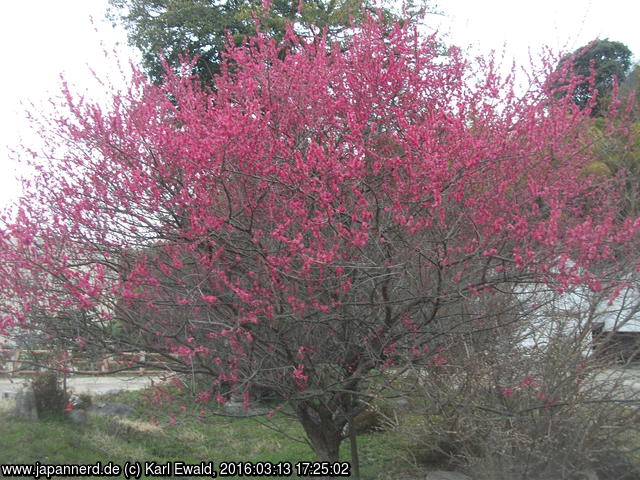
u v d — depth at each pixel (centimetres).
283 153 438
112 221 494
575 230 382
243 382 446
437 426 485
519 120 506
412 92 515
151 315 491
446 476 519
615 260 478
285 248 436
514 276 421
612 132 594
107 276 493
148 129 491
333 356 526
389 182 469
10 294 487
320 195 389
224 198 468
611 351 516
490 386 476
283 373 485
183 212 473
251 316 427
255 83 518
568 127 521
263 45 559
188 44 1172
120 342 483
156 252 498
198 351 440
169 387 582
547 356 473
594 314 484
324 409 543
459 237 464
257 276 432
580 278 389
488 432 461
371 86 498
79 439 689
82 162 512
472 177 451
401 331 475
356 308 484
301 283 443
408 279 473
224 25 1131
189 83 579
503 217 426
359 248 402
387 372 499
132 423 791
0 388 981
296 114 501
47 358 514
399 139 470
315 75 514
